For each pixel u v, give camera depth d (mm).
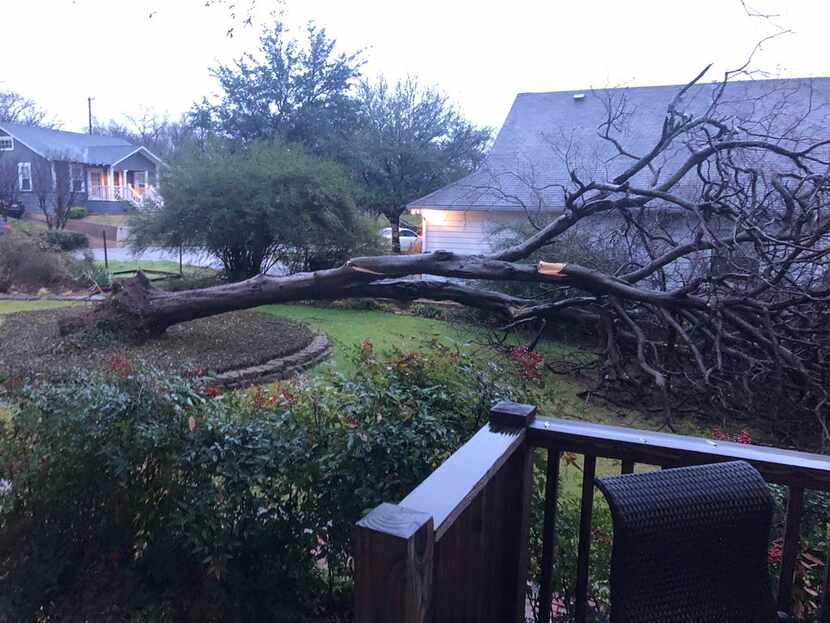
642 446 1710
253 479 2490
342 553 2584
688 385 6672
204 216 15023
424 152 21281
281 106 24328
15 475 2750
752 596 1357
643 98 15297
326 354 9383
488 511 1591
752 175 6625
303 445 2562
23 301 13633
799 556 2045
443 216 15078
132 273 16750
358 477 2414
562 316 7398
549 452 1885
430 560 1013
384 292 8055
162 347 8742
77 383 2910
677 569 1284
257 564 2623
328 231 15320
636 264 8141
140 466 2639
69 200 26141
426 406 2549
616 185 6891
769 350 5969
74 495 2729
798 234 5980
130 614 2545
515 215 14227
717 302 6016
